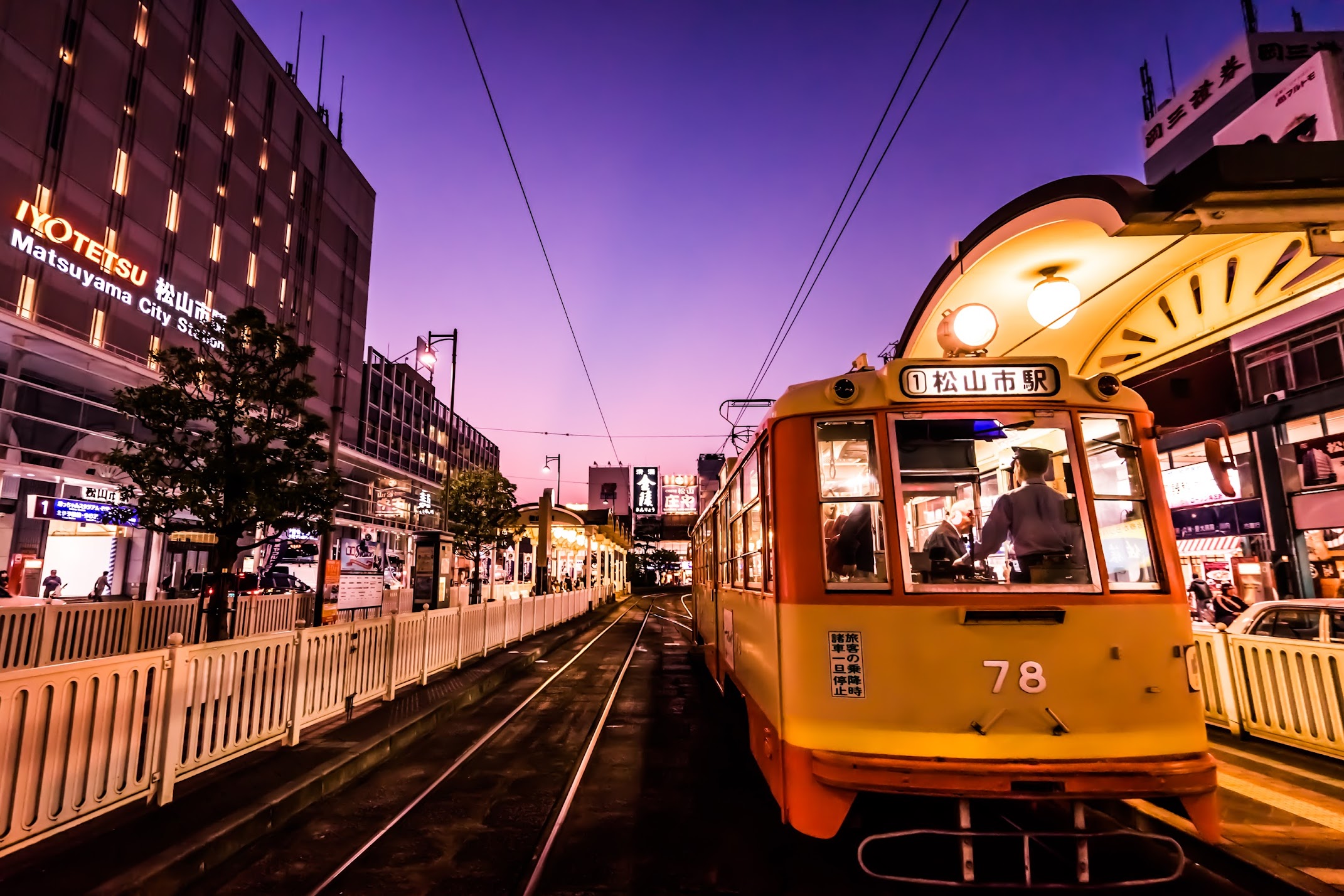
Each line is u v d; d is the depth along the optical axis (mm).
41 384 18719
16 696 3770
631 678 12359
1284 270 8266
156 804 4777
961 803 3715
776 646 4375
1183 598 3969
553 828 4996
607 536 39750
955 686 3777
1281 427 9086
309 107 37188
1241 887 3914
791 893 3969
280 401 9578
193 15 28891
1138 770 3572
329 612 12750
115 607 10234
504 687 11203
